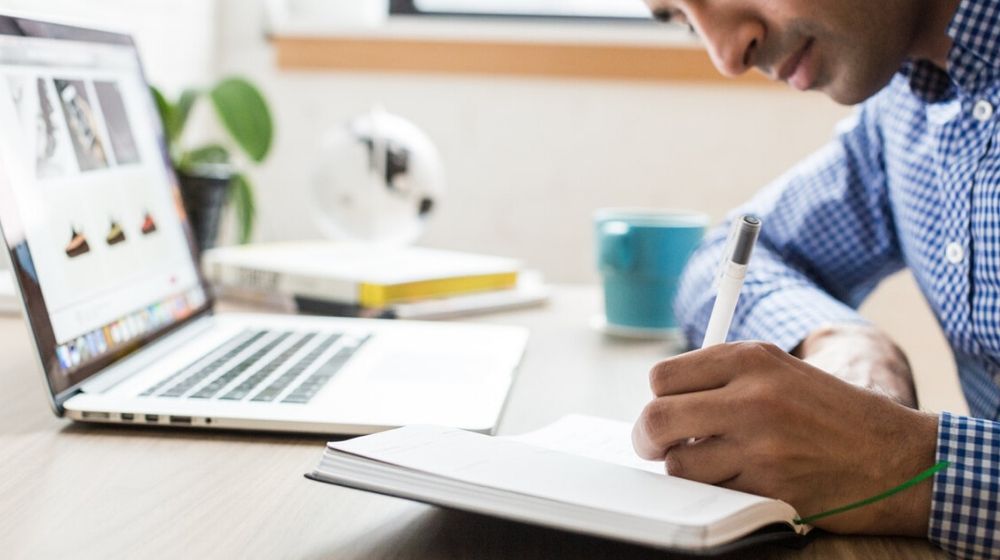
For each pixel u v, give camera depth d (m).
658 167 1.79
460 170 1.82
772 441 0.51
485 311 1.17
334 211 1.31
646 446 0.54
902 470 0.53
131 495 0.54
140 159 0.90
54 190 0.72
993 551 0.52
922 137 0.98
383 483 0.48
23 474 0.56
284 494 0.55
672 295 1.08
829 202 1.10
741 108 1.76
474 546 0.48
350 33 1.78
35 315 0.65
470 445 0.53
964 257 0.90
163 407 0.66
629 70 1.76
